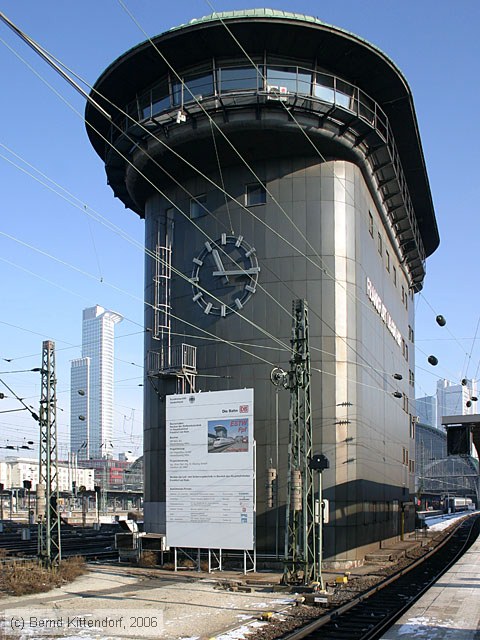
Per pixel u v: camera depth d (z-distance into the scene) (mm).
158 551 31938
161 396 35562
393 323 47625
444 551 45875
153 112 34062
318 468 24250
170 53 32875
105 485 115438
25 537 52656
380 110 36375
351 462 32500
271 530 31688
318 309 33188
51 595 23125
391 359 45844
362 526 33062
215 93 32469
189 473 28766
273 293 33688
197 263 35562
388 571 30391
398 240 49219
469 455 41188
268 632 16797
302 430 32094
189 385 34594
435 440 151125
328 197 34062
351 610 20219
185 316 35562
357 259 34688
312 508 24891
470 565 34312
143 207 41531
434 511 133625
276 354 33156
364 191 37156
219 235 35156
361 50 32938
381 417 40469
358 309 34438
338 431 32312
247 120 32281
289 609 20375
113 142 37562
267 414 32781
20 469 141125
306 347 25266
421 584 26469
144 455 37000
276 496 31875
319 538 24359
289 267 33719
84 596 22844
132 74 34344
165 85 33906
